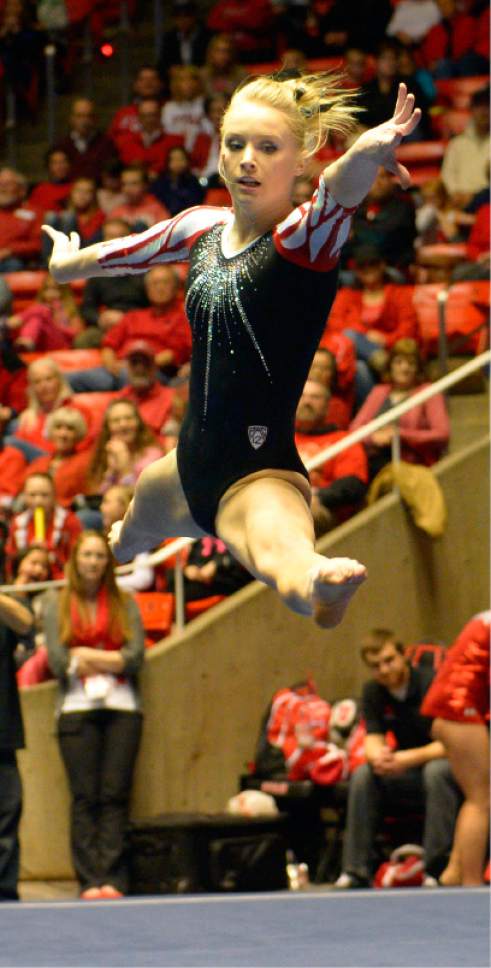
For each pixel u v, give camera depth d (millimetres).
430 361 18078
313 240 5352
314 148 5609
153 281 18641
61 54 26938
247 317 5527
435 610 15281
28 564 14258
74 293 21344
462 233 20453
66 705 12719
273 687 14312
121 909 9188
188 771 13852
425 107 22297
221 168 5688
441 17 23953
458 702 11070
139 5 27688
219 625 14086
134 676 12914
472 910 8633
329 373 15617
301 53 23141
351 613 14781
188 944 7430
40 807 13641
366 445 15492
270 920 8391
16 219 22828
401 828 12820
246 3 24750
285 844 12711
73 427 16391
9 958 7023
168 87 24531
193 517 5809
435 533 15047
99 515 15344
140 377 17000
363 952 6953
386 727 12531
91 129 23812
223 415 5605
